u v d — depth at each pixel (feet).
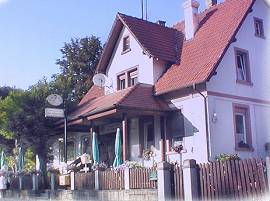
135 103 67.72
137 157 76.64
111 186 54.54
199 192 42.29
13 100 87.40
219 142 65.00
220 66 67.97
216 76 67.00
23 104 86.07
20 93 88.33
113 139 83.41
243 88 70.95
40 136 86.84
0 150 105.09
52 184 68.23
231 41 68.49
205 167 42.32
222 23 74.33
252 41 74.79
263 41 76.54
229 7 77.30
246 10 72.23
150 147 74.54
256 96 72.74
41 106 86.89
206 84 65.26
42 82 93.61
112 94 81.05
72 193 61.16
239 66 73.20
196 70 67.82
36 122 85.92
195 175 42.55
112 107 65.72
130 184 51.21
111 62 86.69
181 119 68.95
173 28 86.84
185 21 80.74
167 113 70.44
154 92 72.13
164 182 44.11
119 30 84.17
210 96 65.41
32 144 87.40
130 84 81.76
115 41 85.61
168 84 71.00
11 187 81.41
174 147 66.49
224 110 67.05
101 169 58.85
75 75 141.49
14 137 87.61
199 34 77.61
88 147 92.02
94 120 75.36
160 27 84.64
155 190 46.83
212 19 78.38
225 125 66.64
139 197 48.88
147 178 49.06
